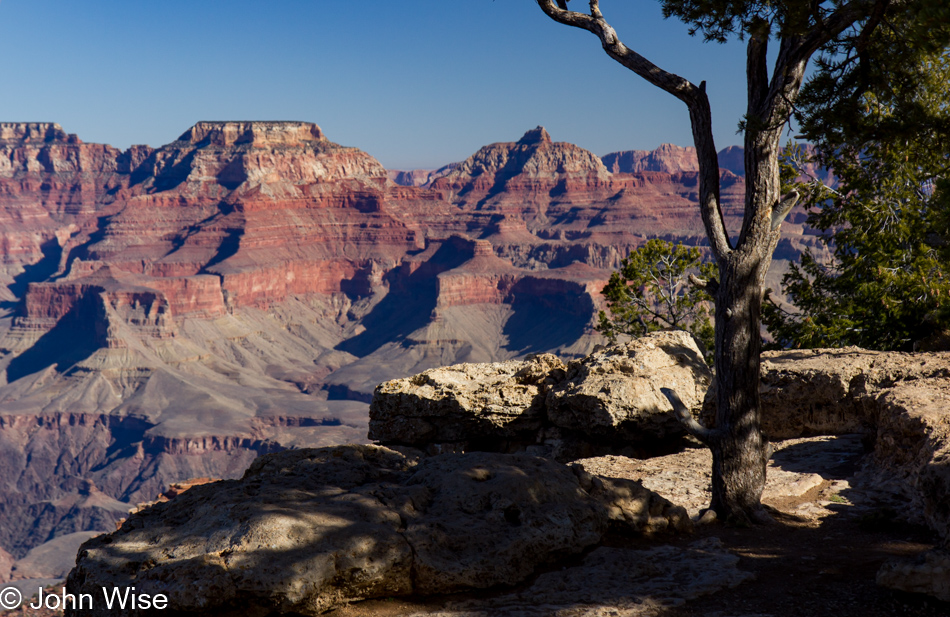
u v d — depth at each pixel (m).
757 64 12.54
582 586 8.98
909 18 11.02
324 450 12.58
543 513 9.91
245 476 12.55
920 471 10.88
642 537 11.21
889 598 8.48
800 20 11.07
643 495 11.62
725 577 9.27
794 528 12.00
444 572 8.67
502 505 9.80
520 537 9.33
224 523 8.62
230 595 7.66
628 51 13.11
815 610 8.29
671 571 9.65
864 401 15.48
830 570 9.73
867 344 28.70
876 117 12.69
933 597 8.12
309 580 7.88
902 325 27.27
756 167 12.45
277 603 7.76
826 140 12.75
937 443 11.74
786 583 9.25
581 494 10.77
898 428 13.48
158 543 8.69
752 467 12.42
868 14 11.36
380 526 8.76
